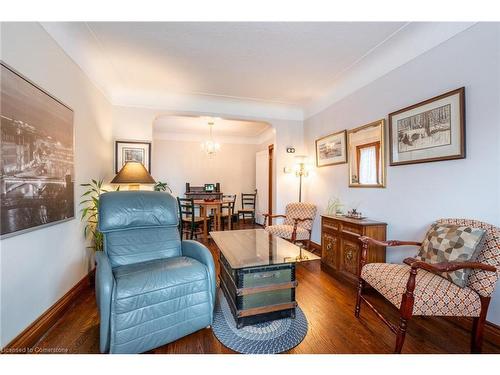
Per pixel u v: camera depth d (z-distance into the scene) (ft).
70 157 6.81
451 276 4.76
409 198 7.36
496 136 5.21
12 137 4.49
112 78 10.12
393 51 7.90
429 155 6.63
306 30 6.92
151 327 4.68
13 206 4.51
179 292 5.04
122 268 5.57
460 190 5.91
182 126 18.39
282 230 11.18
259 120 13.61
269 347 4.91
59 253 6.24
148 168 11.61
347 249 8.55
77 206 7.34
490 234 4.80
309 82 10.62
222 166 22.27
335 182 11.20
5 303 4.38
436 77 6.53
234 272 5.92
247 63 8.89
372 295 7.35
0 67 4.20
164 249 6.69
